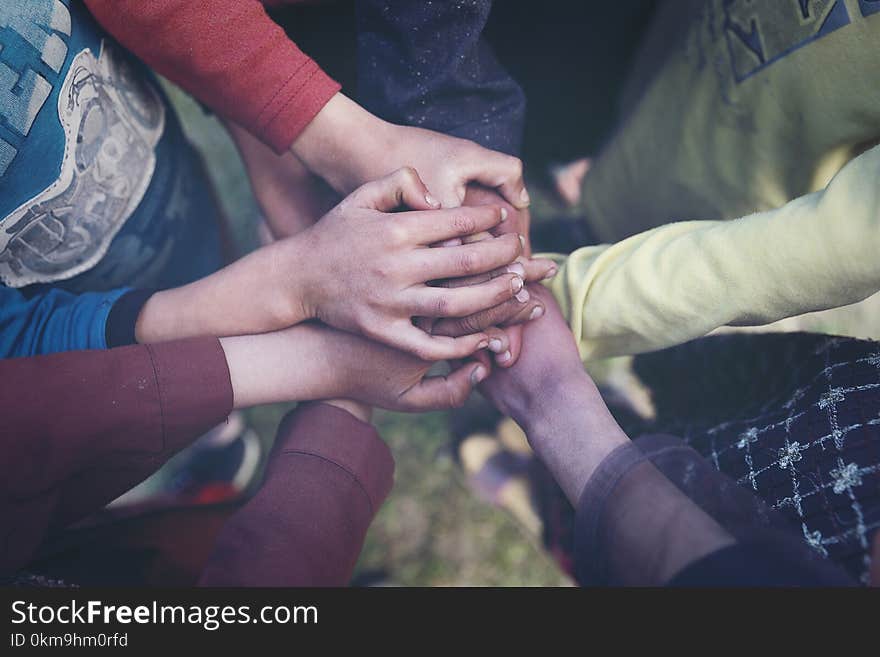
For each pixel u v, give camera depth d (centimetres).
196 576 124
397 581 194
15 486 92
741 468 96
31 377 95
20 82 94
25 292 113
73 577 113
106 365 99
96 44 108
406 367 108
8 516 92
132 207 123
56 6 97
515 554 198
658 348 110
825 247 85
